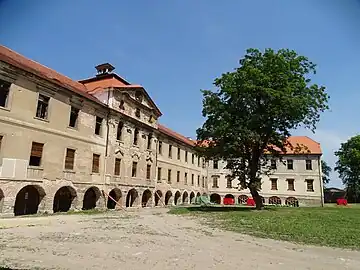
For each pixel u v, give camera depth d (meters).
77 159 26.73
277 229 16.30
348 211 30.73
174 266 7.96
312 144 58.72
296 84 31.27
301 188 55.81
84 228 15.29
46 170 23.44
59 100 25.23
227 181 61.50
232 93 32.22
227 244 11.76
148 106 39.62
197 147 35.81
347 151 68.69
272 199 56.97
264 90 29.81
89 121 28.70
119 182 32.38
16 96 21.45
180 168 50.22
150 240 12.17
